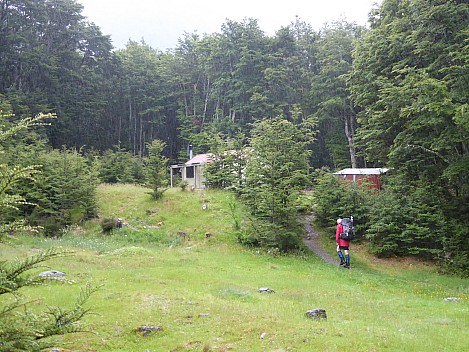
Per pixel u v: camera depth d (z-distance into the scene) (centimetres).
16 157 2392
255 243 1953
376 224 1881
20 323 337
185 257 1631
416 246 1867
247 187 2223
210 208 2411
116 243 1989
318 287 1231
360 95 2453
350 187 2203
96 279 1136
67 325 360
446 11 1825
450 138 1655
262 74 5441
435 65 1869
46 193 2344
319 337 699
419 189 1958
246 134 5231
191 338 704
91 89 5219
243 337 706
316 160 5078
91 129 5425
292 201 1895
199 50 5994
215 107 6044
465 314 952
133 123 5991
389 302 1085
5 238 381
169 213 2455
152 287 1073
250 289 1133
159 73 6278
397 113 1925
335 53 4800
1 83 4547
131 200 2702
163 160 2719
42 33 5197
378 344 667
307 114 5231
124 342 692
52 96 4575
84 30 5612
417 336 723
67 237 2083
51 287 1013
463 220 1859
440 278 1573
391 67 2212
